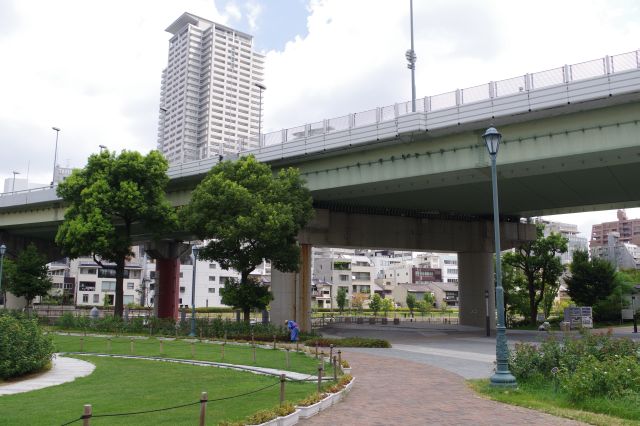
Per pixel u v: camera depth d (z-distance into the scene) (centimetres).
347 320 6550
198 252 3753
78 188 4312
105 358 2380
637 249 13838
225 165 3756
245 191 3469
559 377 1414
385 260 15338
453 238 5172
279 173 3722
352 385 1584
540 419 1145
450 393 1478
